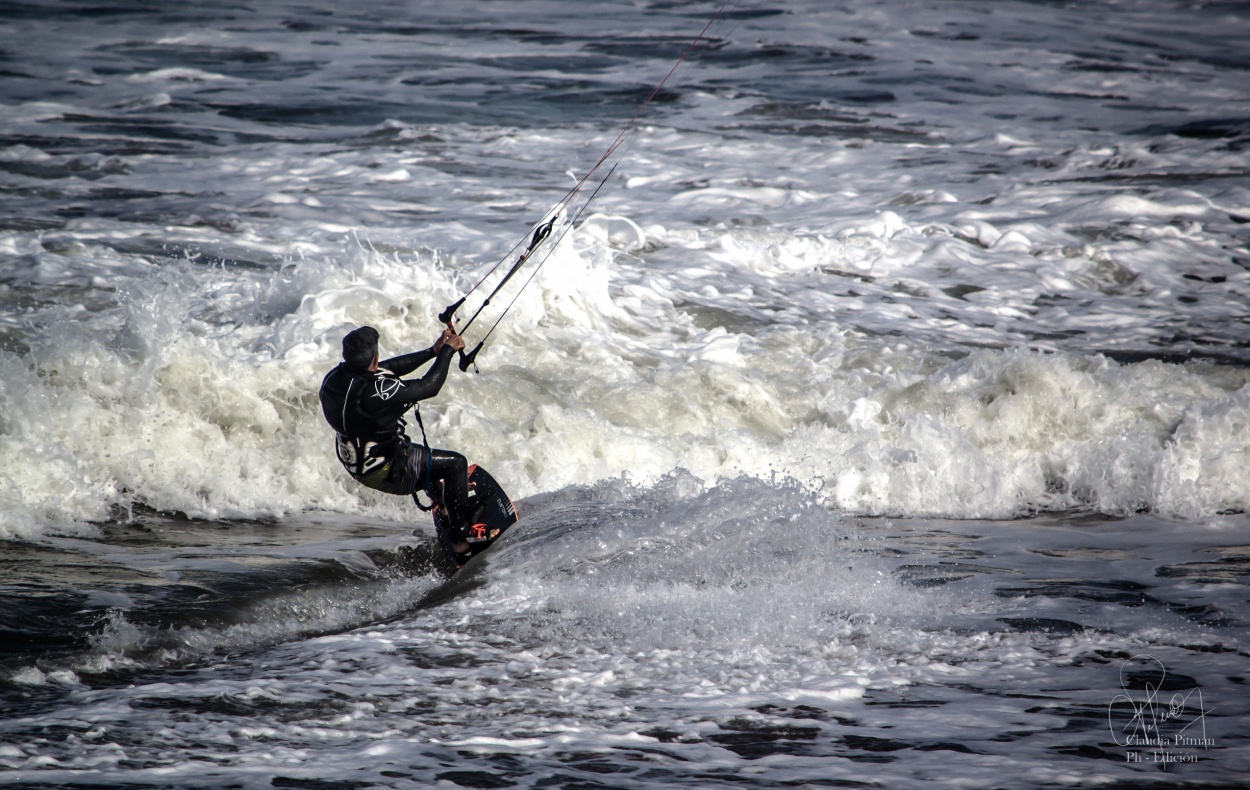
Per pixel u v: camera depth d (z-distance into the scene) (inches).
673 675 749.9
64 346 1275.8
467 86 3939.5
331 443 1284.4
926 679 748.6
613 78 4183.1
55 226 1985.7
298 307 1589.6
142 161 2647.6
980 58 4901.6
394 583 992.9
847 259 2209.6
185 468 1216.8
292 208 2274.9
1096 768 602.2
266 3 5743.1
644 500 1103.0
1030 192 2748.5
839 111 3745.1
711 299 1927.9
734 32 5354.3
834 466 1352.1
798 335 1780.3
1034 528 1226.0
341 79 3983.8
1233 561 1082.7
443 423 1325.0
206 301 1631.4
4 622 802.8
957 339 1819.6
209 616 851.4
